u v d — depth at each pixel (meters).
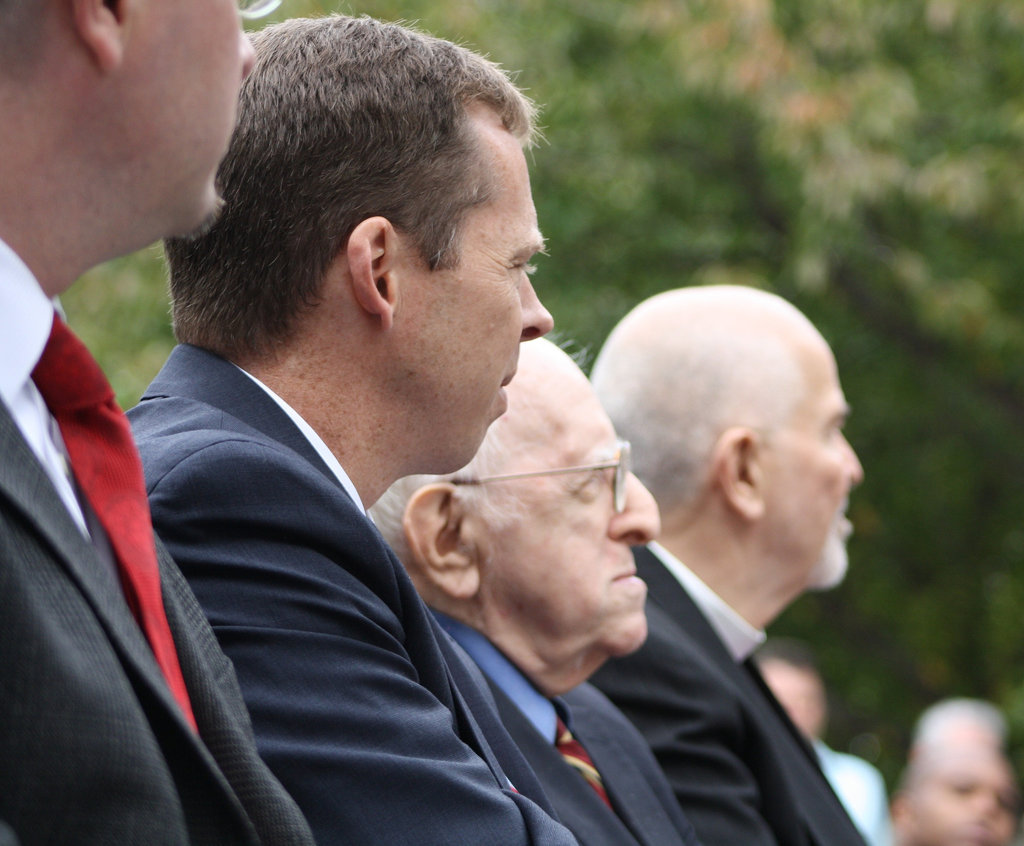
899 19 32.16
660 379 11.77
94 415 4.50
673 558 11.71
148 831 3.72
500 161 6.47
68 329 4.31
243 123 6.27
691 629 10.96
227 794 4.09
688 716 10.16
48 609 3.71
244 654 5.34
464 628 8.58
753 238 35.81
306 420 6.29
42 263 4.21
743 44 30.27
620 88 33.66
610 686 10.18
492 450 8.51
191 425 5.88
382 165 6.21
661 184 35.56
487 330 6.42
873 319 36.81
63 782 3.59
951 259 35.75
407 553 8.47
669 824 8.90
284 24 6.55
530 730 8.26
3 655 3.58
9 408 3.92
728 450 11.61
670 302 12.14
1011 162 31.97
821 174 29.61
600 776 8.84
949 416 39.38
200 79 4.25
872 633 42.56
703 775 10.08
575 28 33.34
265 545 5.54
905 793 19.52
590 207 34.28
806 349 11.94
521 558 8.48
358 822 5.28
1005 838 18.92
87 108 4.08
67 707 3.62
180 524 5.44
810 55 31.33
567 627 8.56
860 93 30.30
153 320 24.38
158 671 4.05
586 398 8.79
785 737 11.54
